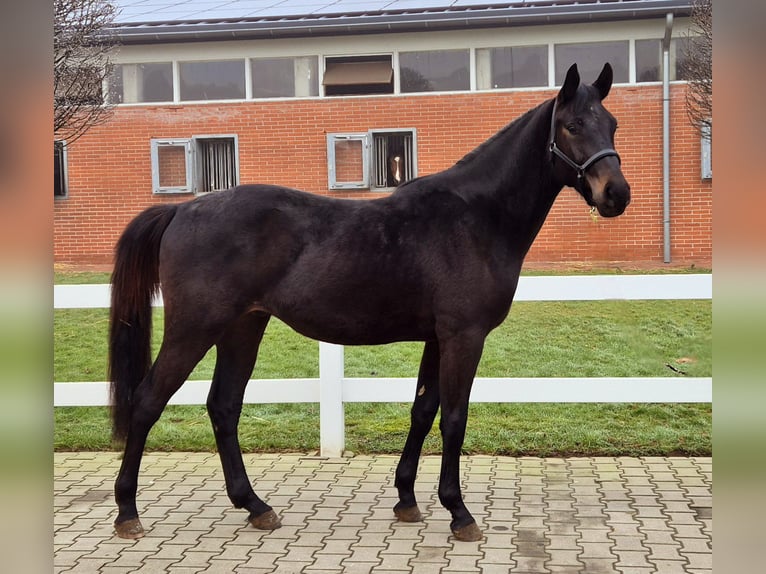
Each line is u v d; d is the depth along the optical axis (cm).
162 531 383
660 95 1108
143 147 1209
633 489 434
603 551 349
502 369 653
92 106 809
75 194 1213
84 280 1009
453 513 369
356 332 376
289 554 353
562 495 426
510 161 378
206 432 552
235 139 1202
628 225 1125
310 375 660
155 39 1175
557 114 368
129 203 1212
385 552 353
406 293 369
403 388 502
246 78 1202
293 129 1189
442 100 1156
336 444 509
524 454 504
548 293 495
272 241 369
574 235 1133
